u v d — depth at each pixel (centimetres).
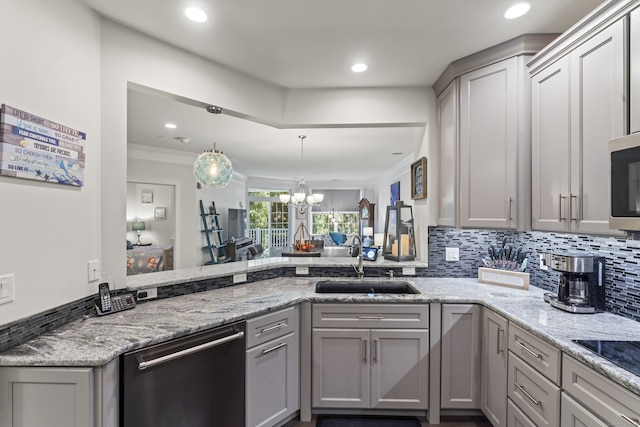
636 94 134
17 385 124
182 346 156
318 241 663
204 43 211
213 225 648
